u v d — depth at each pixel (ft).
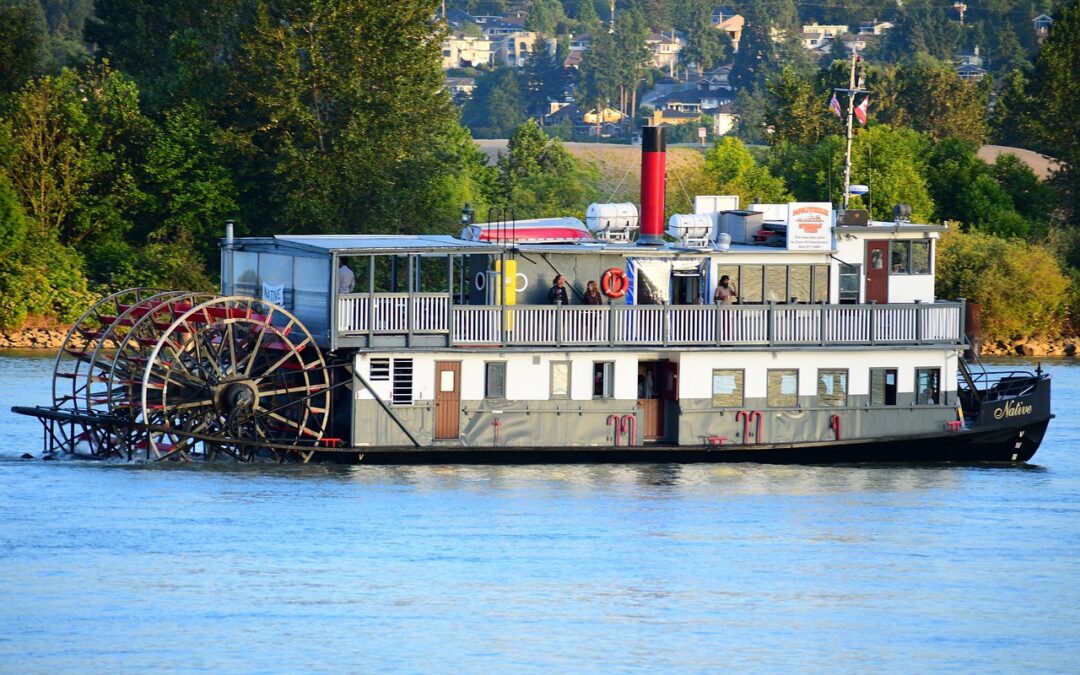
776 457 608.19
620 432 587.68
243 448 586.86
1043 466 645.10
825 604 457.68
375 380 567.18
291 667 397.80
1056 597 469.16
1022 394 637.30
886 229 625.82
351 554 486.38
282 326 598.75
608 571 479.41
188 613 433.48
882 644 427.33
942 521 548.31
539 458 585.22
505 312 574.56
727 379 595.06
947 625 442.91
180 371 584.81
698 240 625.00
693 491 571.28
